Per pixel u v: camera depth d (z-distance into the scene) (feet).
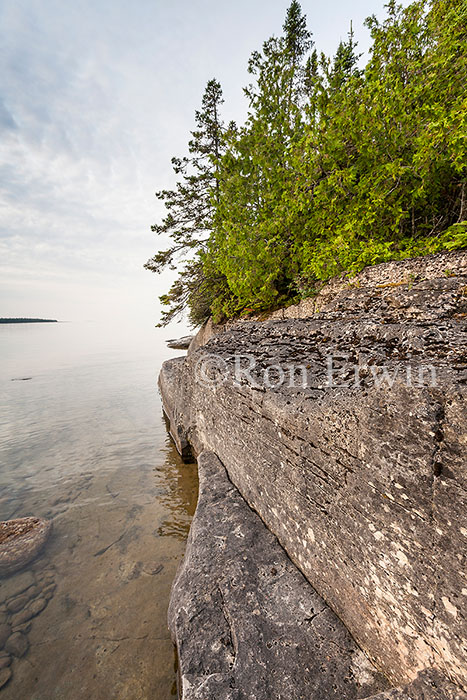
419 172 19.86
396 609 8.02
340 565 10.02
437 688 6.60
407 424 7.66
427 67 19.10
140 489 25.34
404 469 7.66
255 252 29.94
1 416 47.88
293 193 26.27
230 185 32.12
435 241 19.69
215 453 21.67
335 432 9.85
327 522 10.50
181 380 32.48
